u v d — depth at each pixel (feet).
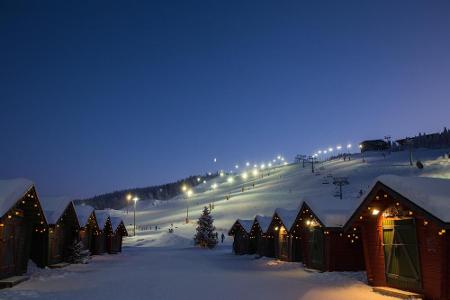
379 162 491.31
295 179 516.73
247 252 148.25
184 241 230.07
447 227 43.50
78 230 109.09
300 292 57.26
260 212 356.59
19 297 53.11
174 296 54.90
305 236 90.63
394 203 55.93
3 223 63.41
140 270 90.63
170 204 629.10
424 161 435.12
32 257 88.43
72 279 73.36
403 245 54.08
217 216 365.40
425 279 50.14
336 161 590.14
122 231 168.86
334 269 77.56
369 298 52.01
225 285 65.00
